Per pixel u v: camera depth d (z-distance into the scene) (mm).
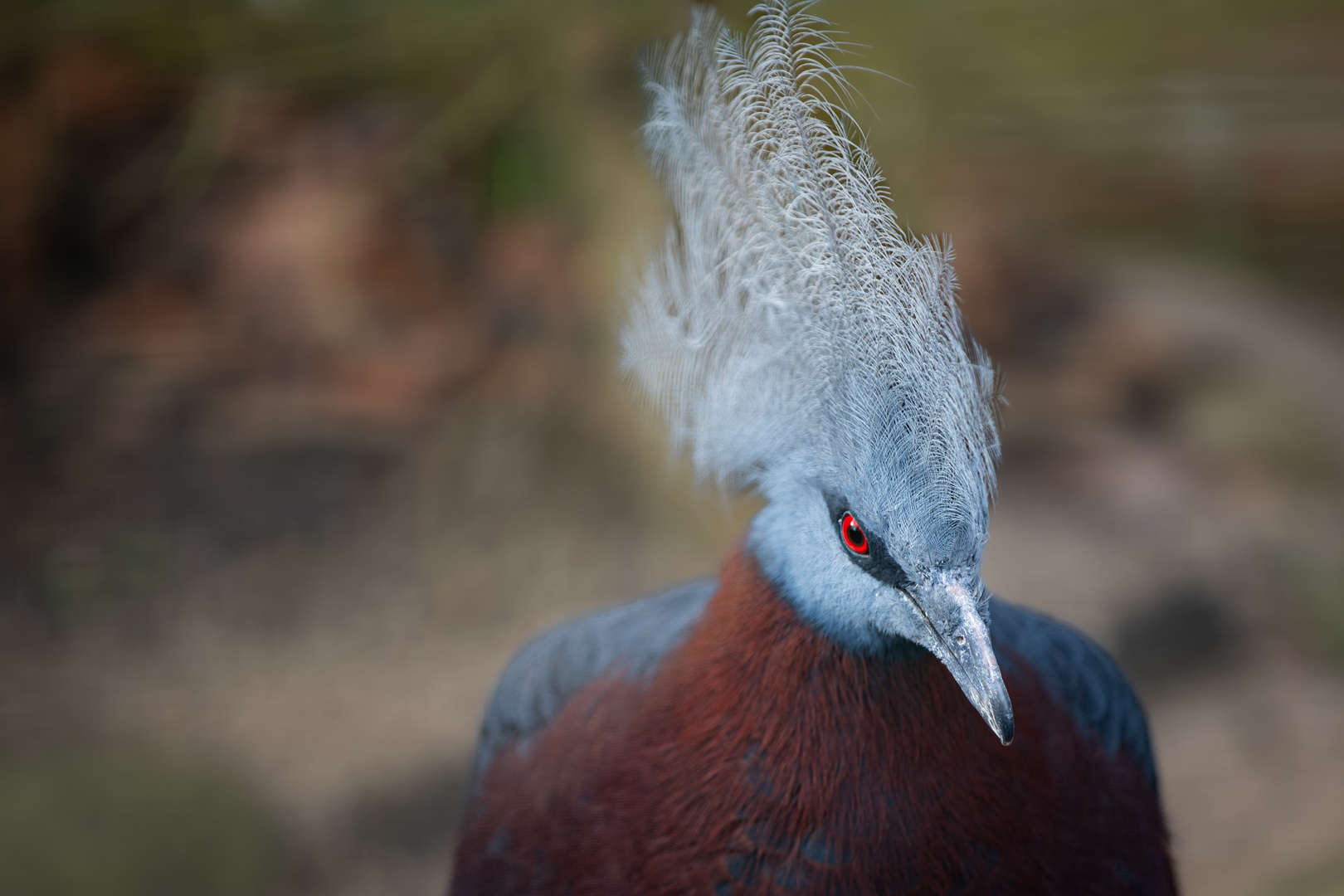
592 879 4934
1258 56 14102
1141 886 5227
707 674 4793
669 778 4766
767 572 4715
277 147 14625
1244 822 10250
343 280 14203
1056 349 14781
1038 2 12719
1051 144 13875
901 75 11578
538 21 12586
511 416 13469
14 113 13953
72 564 12406
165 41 13773
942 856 4523
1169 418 14242
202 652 11766
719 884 4633
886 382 4258
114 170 14539
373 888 9922
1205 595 12312
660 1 12227
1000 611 6000
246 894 9836
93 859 9781
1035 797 4723
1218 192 15031
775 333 4602
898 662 4484
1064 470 13695
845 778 4512
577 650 6027
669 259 5090
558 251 14031
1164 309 15055
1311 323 14930
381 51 13242
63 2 13328
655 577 12242
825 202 4387
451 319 14180
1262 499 13305
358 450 13430
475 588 12258
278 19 13344
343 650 11695
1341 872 9391
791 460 4633
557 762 5289
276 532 12797
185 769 10586
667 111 4984
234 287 14383
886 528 4234
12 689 11375
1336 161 14461
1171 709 11430
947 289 4375
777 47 4535
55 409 13562
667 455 12336
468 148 13570
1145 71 13750
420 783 10562
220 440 13461
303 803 10359
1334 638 11961
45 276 14438
